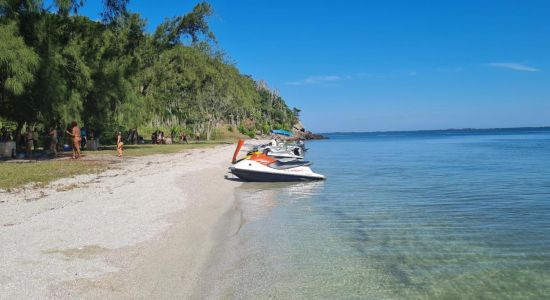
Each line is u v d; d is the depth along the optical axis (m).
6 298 5.86
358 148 65.50
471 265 8.18
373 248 9.22
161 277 7.09
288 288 6.89
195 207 13.19
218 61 70.38
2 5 21.83
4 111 25.56
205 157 31.97
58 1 23.41
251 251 8.84
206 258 8.21
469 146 66.81
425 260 8.45
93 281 6.70
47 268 7.09
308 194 17.31
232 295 6.55
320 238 10.00
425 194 17.25
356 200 15.78
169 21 44.03
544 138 107.44
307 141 112.19
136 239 9.12
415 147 66.75
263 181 21.09
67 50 27.23
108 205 12.30
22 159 24.08
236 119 121.94
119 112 35.53
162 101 50.38
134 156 29.16
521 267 8.09
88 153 30.19
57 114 26.25
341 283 7.16
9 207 11.41
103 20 27.75
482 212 13.34
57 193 13.63
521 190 18.25
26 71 21.44
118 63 34.06
